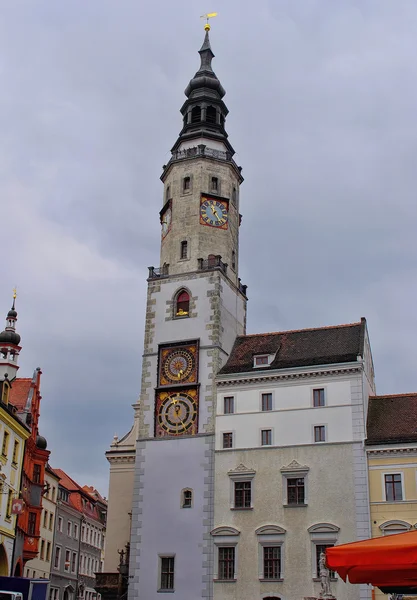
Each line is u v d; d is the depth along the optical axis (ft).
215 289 200.44
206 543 173.27
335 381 176.14
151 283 209.97
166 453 186.70
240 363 194.39
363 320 192.65
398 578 52.80
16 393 220.64
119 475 217.15
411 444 163.02
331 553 52.85
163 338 201.36
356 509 162.61
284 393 180.34
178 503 180.34
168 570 175.42
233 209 224.12
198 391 190.08
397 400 180.65
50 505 277.23
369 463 165.89
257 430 179.22
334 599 140.56
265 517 169.89
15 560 184.96
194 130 232.12
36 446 219.41
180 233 214.07
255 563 166.61
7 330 230.07
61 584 289.12
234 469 177.27
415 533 54.08
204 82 237.45
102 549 364.17
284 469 172.14
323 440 172.14
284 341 197.57
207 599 168.04
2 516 171.83
